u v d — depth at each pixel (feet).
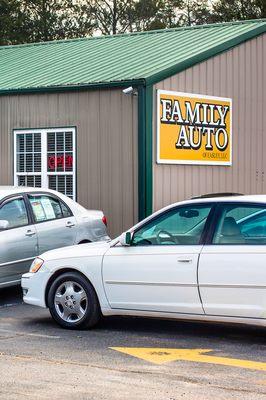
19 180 55.98
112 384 22.18
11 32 160.04
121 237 29.66
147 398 20.68
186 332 30.07
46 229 39.06
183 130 52.26
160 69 50.57
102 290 30.01
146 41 63.41
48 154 54.29
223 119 56.29
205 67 54.54
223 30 61.77
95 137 51.72
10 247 36.88
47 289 31.60
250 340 28.37
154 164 49.96
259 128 60.39
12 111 55.93
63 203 41.06
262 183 60.59
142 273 28.96
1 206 37.29
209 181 55.06
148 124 49.19
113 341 28.40
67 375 23.25
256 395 20.93
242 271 26.81
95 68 56.03
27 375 23.27
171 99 51.11
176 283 28.19
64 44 71.05
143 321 32.55
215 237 27.84
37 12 166.71
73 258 30.76
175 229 28.91
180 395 20.97
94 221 42.45
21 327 31.42
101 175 51.52
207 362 24.82
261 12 125.59
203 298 27.66
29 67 62.23
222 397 20.75
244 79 58.80
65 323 30.89
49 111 54.03
